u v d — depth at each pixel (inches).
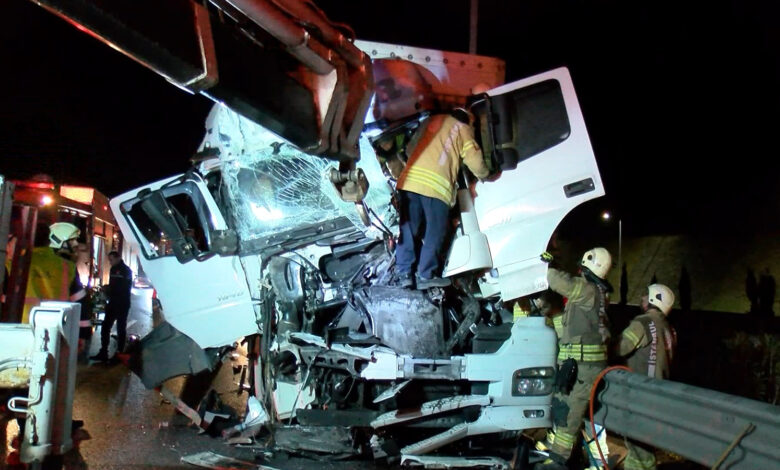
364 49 230.2
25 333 160.9
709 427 152.6
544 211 198.1
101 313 524.7
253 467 183.3
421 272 187.5
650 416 171.5
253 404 215.9
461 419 191.8
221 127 212.5
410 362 182.1
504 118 201.2
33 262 261.4
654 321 205.2
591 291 195.8
